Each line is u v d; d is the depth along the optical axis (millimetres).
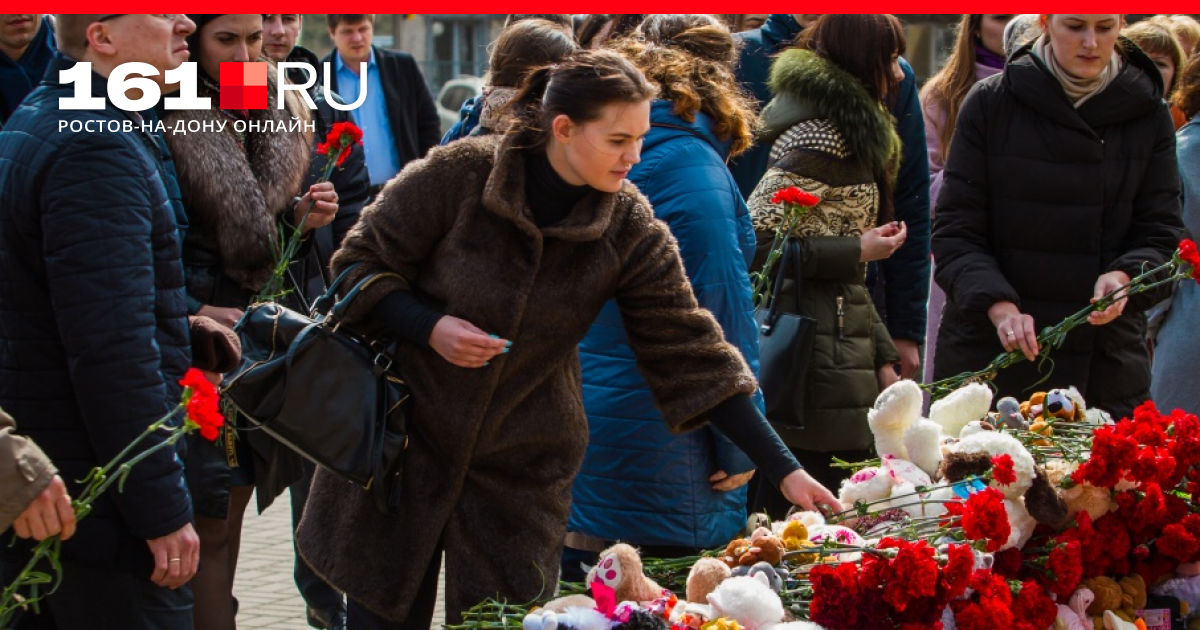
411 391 5551
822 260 8000
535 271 5402
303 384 5414
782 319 7785
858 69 8227
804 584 5352
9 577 5750
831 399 8070
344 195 8844
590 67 5258
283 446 7125
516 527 5613
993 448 5992
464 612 5492
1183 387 9562
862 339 8258
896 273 9500
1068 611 5965
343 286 5539
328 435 5398
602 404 6461
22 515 4793
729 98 6703
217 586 7043
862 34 8195
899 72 8484
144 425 5500
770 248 8047
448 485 5555
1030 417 7336
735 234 6438
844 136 8133
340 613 8641
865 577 5039
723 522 6543
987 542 5484
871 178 8297
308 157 7496
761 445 5617
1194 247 7633
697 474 6445
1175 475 6355
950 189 8828
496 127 5684
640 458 6402
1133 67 8688
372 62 12438
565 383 5691
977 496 5402
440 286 5441
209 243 6938
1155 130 8680
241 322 5582
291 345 5434
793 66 8219
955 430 7031
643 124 5297
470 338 5242
